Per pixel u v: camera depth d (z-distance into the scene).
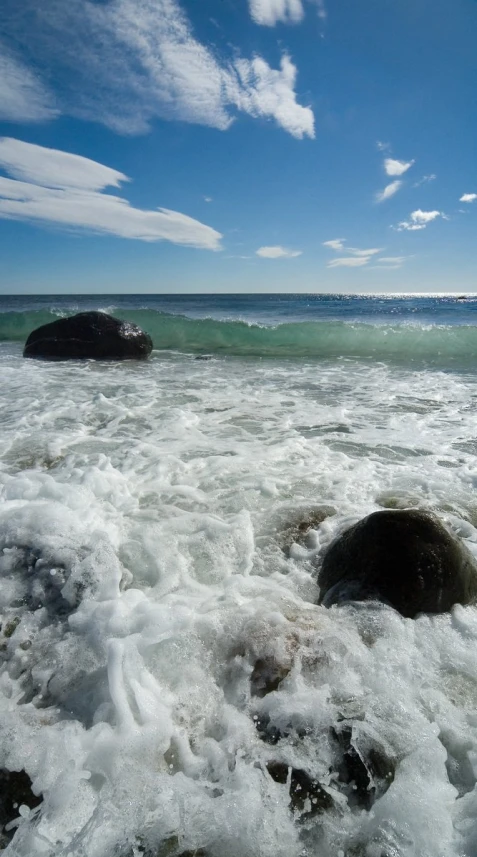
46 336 12.73
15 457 5.00
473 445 5.47
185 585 2.98
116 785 1.75
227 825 1.62
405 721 1.97
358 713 2.01
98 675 2.31
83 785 1.78
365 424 6.32
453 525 3.61
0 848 1.60
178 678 2.25
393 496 4.15
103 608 2.69
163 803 1.68
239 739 1.96
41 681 2.31
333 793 1.76
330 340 14.66
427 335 13.73
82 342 12.42
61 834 1.62
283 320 21.22
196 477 4.54
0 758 1.88
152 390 8.40
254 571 3.18
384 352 13.09
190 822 1.63
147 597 2.86
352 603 2.71
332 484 4.39
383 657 2.30
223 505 3.98
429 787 1.74
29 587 2.91
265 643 2.36
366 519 3.04
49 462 4.88
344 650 2.33
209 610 2.67
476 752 1.87
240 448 5.37
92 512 3.68
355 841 1.62
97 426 6.17
